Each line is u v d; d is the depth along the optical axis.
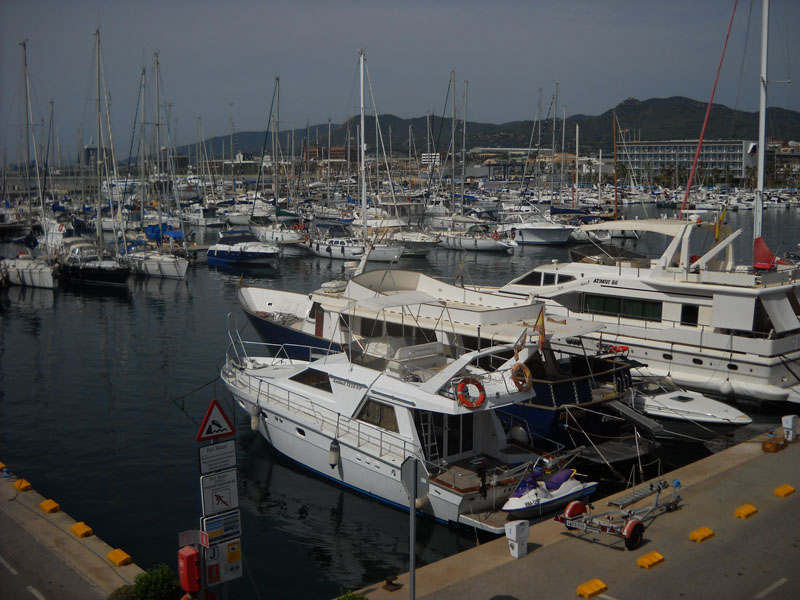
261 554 14.26
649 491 14.02
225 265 55.84
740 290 21.84
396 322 20.94
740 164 178.25
